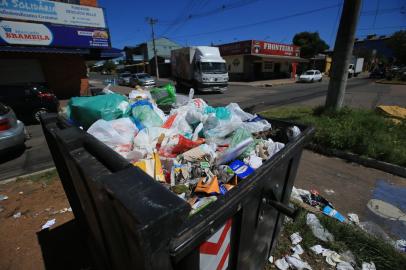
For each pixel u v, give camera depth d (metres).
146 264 0.61
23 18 10.44
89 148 1.15
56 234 2.53
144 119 1.93
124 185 0.70
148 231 0.57
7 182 3.63
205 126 1.96
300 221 2.46
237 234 1.11
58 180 3.63
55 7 11.18
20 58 12.08
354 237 2.23
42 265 2.17
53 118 1.93
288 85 21.00
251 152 1.68
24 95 7.57
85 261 2.18
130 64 50.38
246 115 2.37
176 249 0.66
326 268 2.00
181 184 1.34
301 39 38.47
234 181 1.41
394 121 5.39
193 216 0.77
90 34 12.41
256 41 25.39
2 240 2.46
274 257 2.11
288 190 1.80
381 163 3.82
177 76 18.83
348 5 5.12
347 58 5.54
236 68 27.61
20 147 5.11
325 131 4.74
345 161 4.18
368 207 2.87
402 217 2.69
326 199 3.04
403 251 2.18
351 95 12.45
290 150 1.46
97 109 1.81
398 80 21.69
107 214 0.94
